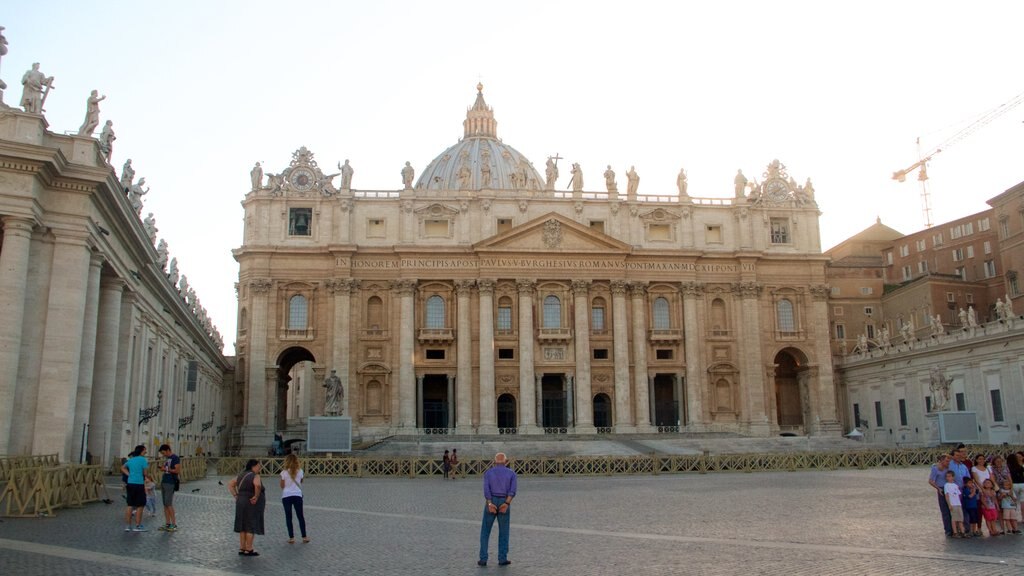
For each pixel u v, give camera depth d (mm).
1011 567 16609
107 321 41156
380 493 38719
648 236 90188
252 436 80500
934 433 69250
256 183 86188
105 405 40500
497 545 19859
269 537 21719
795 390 96188
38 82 34062
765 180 93812
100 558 17359
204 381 77125
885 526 23406
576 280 86812
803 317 91312
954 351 73250
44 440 33094
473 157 137000
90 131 36000
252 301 83562
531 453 66938
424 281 85750
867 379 89438
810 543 20156
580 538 21500
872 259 110812
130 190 43500
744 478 48375
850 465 57156
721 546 19750
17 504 25141
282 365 89562
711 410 88188
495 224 87500
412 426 82188
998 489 21656
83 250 34656
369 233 86875
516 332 86312
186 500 31875
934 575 15805
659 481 46812
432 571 16594
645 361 86875
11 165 32312
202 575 15922
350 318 84375
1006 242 86312
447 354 85000
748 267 90250
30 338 33594
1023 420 64062
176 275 60781
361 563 17547
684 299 88812
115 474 40375
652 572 16328
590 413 84500
